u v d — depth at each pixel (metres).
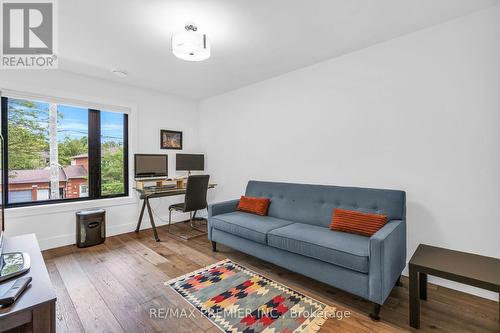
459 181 2.06
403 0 1.79
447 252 1.85
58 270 2.46
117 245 3.18
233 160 4.04
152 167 3.90
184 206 3.56
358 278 1.76
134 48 2.50
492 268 1.58
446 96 2.11
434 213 2.18
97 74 3.25
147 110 3.94
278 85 3.37
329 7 1.87
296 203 2.84
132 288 2.12
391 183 2.42
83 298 1.96
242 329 1.61
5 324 1.00
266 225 2.54
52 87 3.03
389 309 1.83
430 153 2.19
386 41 2.42
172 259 2.74
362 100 2.59
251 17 1.98
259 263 2.65
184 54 2.15
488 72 1.92
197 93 4.20
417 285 1.62
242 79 3.50
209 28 2.14
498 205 1.89
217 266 2.56
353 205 2.45
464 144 2.03
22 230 2.85
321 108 2.92
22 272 1.29
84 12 1.89
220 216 2.95
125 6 1.81
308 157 3.06
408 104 2.30
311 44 2.47
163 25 2.08
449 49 2.09
